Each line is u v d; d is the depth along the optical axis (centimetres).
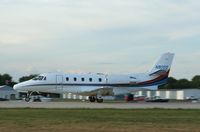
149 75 7688
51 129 2639
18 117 3497
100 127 2764
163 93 12912
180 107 5428
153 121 3228
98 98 7306
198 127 2819
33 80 7144
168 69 7800
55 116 3625
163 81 7769
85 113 4006
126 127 2777
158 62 7769
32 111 4234
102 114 3909
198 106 5772
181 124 3011
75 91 7225
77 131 2555
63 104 6028
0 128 2681
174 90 12825
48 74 7188
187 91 12638
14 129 2633
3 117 3494
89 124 2947
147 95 12812
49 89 7162
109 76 7412
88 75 7319
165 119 3416
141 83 7606
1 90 12019
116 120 3278
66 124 2939
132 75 7588
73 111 4284
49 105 5619
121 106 5553
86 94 7281
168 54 7806
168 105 6097
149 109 4822
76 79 7231
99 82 7319
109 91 7244
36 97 9188
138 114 3969
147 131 2583
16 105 5538
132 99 8725
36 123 2997
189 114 4050
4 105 5534
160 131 2589
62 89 7200
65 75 7225
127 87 7525
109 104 6253
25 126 2800
